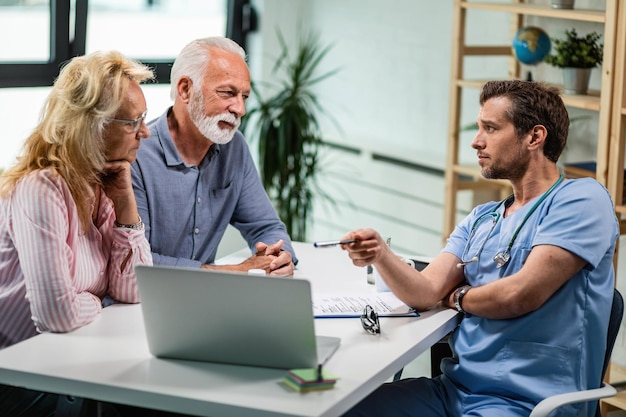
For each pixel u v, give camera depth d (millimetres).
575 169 3959
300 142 5406
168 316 2219
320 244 2586
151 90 5578
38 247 2426
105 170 2648
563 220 2564
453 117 4566
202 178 3209
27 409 2559
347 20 5820
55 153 2543
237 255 3359
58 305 2426
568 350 2535
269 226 3375
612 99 3672
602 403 3830
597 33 4191
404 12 5422
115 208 2711
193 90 3062
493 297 2564
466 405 2604
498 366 2572
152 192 3117
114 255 2703
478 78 5016
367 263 2629
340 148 5867
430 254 5285
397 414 2598
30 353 2291
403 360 2354
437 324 2594
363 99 5812
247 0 5906
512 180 2730
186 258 3176
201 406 2041
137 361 2256
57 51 4883
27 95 4910
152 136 3137
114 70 2570
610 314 2639
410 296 2676
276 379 2156
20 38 4789
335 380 2107
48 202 2457
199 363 2252
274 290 2115
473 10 5012
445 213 4695
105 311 2643
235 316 2174
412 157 5297
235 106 3070
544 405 2359
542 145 2676
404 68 5477
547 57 4172
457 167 4590
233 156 3303
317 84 6160
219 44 3098
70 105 2527
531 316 2553
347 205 5844
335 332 2502
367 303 2756
